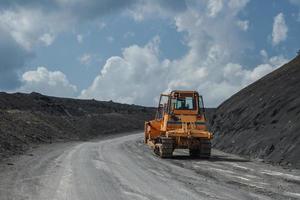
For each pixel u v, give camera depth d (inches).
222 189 544.4
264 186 572.1
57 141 1780.3
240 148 1193.4
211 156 1062.4
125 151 1169.4
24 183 575.2
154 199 475.2
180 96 1032.2
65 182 584.7
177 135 978.1
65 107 3474.4
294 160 859.4
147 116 4879.4
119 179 617.9
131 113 4744.1
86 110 4045.3
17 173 671.1
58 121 2544.3
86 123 3100.4
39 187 545.0
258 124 1248.8
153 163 855.7
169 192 518.3
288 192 528.7
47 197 482.3
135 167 774.5
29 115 2209.6
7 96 2780.5
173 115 1023.6
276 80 1569.9
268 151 1005.8
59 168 737.0
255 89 1704.0
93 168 741.9
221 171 731.4
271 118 1214.9
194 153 1032.8
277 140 1015.0
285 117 1131.3
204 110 1032.2
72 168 737.6
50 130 2117.4
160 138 1013.8
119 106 5054.1
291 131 995.3
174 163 866.1
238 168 778.2
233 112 1614.2
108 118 3786.9
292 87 1325.0
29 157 947.3
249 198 486.9
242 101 1674.5
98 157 949.8
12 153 1040.2
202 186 566.6
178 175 676.1
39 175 649.6
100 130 3080.7
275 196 501.7
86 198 478.6
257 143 1101.1
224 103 1975.9
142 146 1429.6
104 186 555.8
